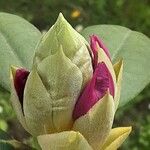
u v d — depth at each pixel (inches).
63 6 38.8
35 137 10.2
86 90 9.5
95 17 38.7
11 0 38.7
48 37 9.3
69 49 9.3
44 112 9.7
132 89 13.2
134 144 30.8
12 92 10.1
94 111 9.5
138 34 14.5
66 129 9.9
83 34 14.3
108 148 10.2
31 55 13.5
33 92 9.5
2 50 13.4
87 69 9.4
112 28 14.4
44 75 9.4
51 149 9.8
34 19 38.2
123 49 14.1
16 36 13.7
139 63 13.8
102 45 9.9
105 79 9.5
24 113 10.0
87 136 9.8
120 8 39.1
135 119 33.0
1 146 11.3
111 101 9.5
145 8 39.2
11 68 10.1
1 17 14.1
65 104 9.6
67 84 9.4
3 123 30.4
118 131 10.3
